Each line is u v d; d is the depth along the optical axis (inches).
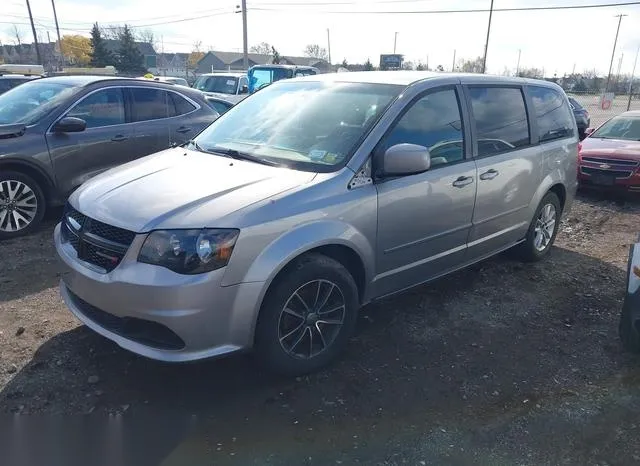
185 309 115.4
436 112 163.9
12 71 919.7
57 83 268.7
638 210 341.1
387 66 1568.7
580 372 146.3
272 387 134.1
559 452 115.5
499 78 194.5
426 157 138.7
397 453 113.3
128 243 120.6
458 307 181.6
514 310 181.6
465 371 144.2
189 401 127.9
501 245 199.9
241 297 120.3
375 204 142.3
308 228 128.3
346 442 116.3
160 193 130.2
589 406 131.3
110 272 121.7
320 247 137.2
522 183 197.3
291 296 128.9
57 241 142.4
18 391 128.4
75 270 128.7
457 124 170.2
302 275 129.0
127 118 268.8
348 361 146.4
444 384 137.9
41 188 242.1
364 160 141.9
